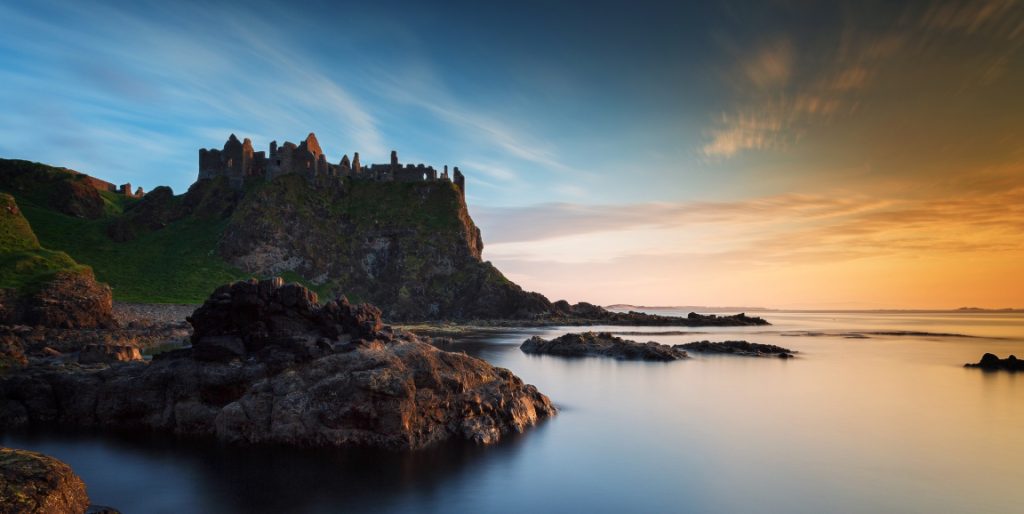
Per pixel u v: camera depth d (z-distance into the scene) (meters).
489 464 35.47
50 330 84.88
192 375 41.19
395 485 31.61
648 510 29.02
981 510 29.44
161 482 31.36
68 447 36.94
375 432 37.97
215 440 38.47
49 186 189.75
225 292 44.56
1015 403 56.22
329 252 197.38
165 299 145.50
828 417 49.47
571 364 83.06
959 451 39.53
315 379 39.53
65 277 95.81
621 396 58.44
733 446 40.44
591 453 38.22
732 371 77.31
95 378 43.22
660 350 89.75
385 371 39.03
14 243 109.00
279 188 198.38
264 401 38.56
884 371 79.12
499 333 145.25
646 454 38.19
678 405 53.97
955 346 124.38
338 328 44.19
